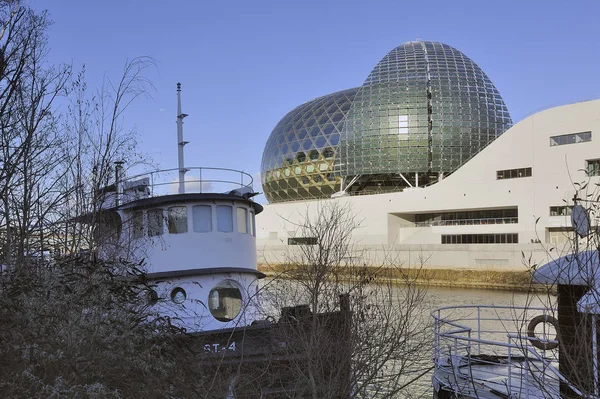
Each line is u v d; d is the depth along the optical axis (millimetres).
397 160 88000
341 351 12680
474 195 69625
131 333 7129
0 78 10211
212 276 16609
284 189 106438
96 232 14250
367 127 89312
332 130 100875
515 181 65625
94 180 14062
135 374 6789
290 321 13828
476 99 88750
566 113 61094
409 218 80000
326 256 17562
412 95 88250
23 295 6816
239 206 17938
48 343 5961
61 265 8109
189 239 16812
